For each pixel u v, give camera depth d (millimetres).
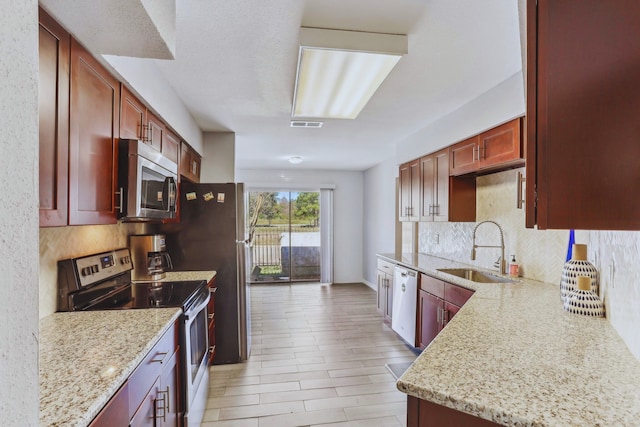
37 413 464
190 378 1869
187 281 2521
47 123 1107
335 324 4188
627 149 783
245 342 3123
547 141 806
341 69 1944
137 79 1769
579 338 1277
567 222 799
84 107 1331
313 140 4113
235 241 3113
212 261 3096
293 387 2650
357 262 6906
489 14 1557
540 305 1777
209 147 3699
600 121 794
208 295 2367
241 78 2246
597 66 796
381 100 2688
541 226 805
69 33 1201
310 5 1491
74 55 1247
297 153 4992
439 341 1252
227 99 2643
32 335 454
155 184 1938
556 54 804
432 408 982
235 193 3127
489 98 2455
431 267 3199
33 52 459
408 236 4859
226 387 2650
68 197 1229
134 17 1103
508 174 2805
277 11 1530
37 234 465
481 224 3098
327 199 6762
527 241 2611
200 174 3643
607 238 1490
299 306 5039
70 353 1222
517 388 913
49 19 1100
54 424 810
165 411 1501
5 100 406
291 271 6855
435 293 2873
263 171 6633
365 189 6797
